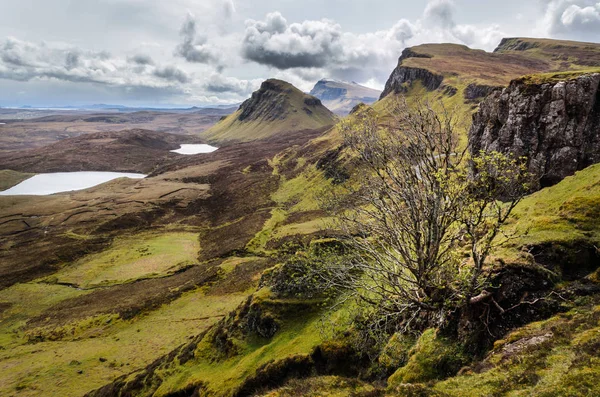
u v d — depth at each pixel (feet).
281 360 88.53
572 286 55.01
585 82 139.64
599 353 37.29
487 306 56.65
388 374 67.82
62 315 233.35
